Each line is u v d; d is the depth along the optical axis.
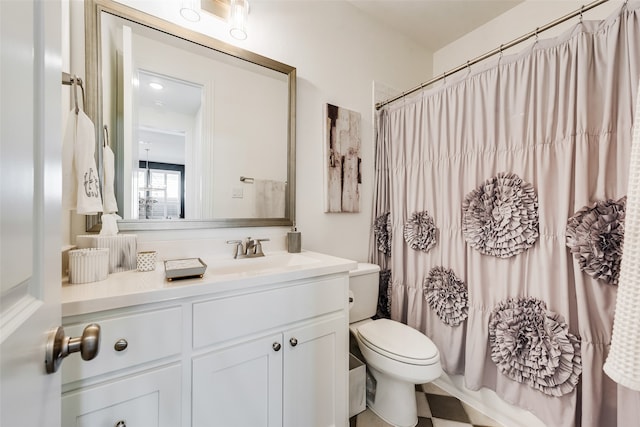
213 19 1.38
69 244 1.03
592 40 1.13
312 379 1.14
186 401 0.85
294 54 1.64
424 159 1.75
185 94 1.31
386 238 1.97
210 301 0.89
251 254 1.42
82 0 1.08
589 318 1.09
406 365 1.26
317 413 1.16
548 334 1.19
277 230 1.59
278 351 1.04
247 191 1.48
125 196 1.18
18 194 0.34
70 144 0.89
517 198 1.30
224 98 1.41
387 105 2.02
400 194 1.88
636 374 0.48
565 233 1.15
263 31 1.53
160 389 0.80
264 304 1.01
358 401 1.46
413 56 2.28
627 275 0.50
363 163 1.99
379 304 1.99
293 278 1.07
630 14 1.03
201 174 1.36
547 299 1.19
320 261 1.31
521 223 1.28
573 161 1.15
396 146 1.93
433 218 1.69
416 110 1.80
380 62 2.06
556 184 1.20
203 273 0.94
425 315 1.74
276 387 1.04
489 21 2.05
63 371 0.67
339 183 1.83
